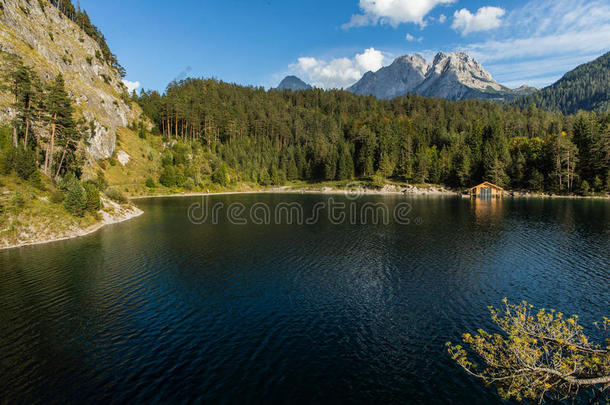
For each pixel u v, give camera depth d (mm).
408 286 28656
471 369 16828
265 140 199500
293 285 29016
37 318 22344
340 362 17578
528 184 122375
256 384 15664
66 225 50156
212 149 169125
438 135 182625
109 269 33344
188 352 18453
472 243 44812
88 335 20141
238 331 20906
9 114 67000
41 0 131625
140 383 15641
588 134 115688
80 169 77875
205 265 34969
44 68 97438
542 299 25484
